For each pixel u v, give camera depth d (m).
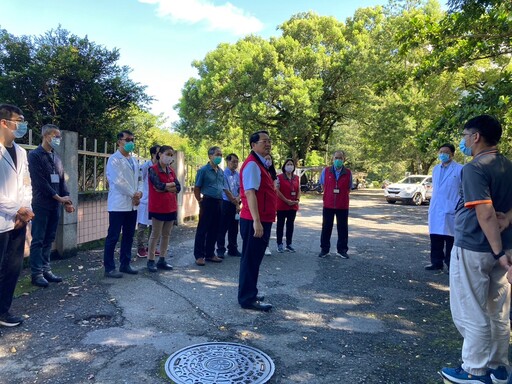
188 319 4.37
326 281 6.02
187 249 8.01
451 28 7.98
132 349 3.62
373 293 5.51
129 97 17.25
